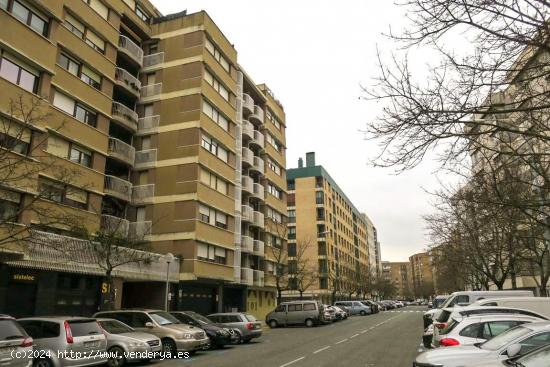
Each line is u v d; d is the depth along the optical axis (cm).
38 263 1991
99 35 2883
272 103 5234
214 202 3400
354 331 2855
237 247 3806
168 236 3122
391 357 1550
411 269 19462
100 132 2761
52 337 1241
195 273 3031
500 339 848
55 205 2169
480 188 1734
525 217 1545
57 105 2464
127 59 3347
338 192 9631
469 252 3011
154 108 3406
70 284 2233
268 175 4891
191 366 1407
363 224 12550
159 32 3575
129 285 3047
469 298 2048
